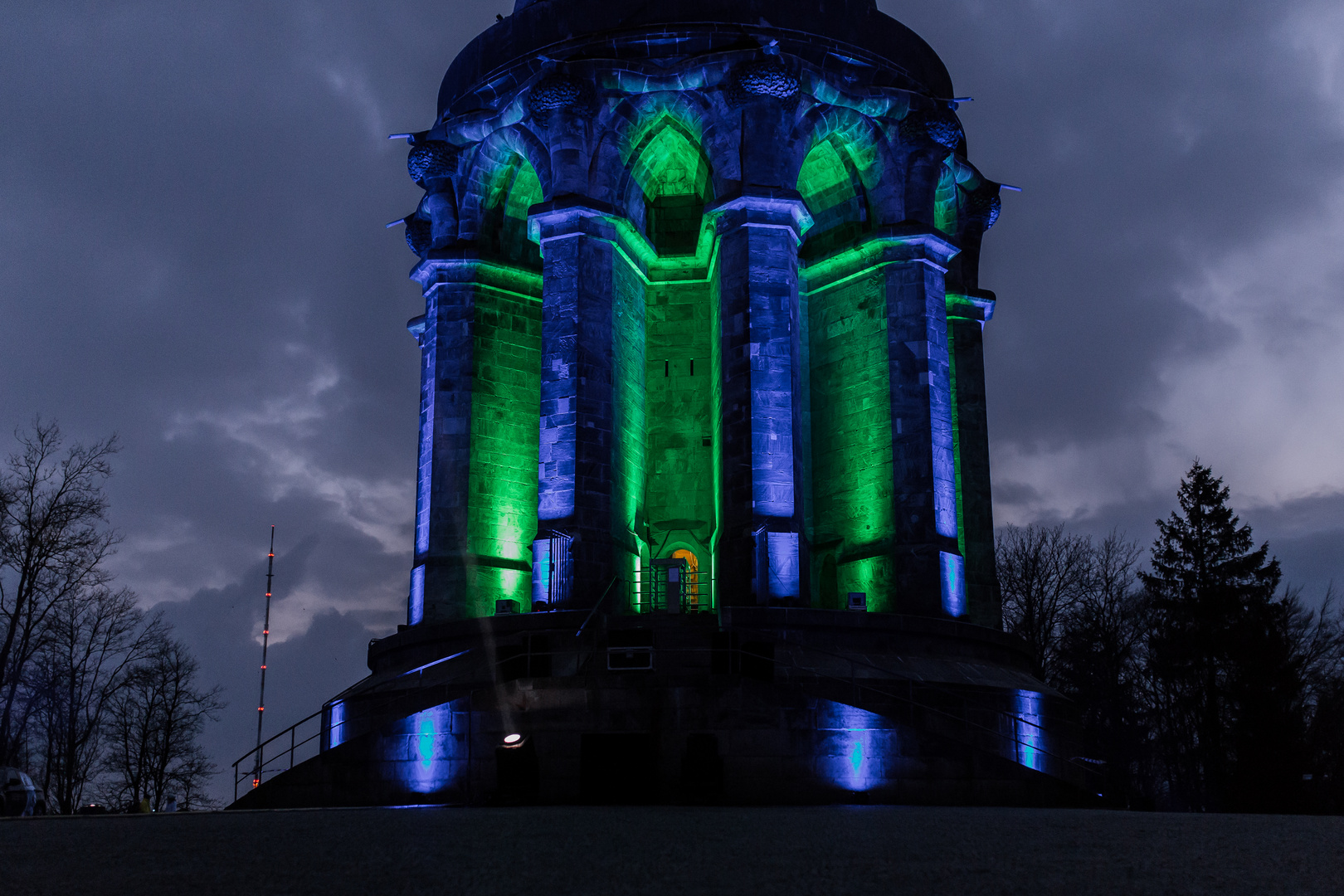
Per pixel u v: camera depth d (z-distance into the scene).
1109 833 15.50
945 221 43.28
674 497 41.06
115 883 10.70
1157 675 58.78
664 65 37.56
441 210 41.09
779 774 25.25
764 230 35.53
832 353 39.53
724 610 30.36
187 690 60.31
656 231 43.22
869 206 39.81
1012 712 30.22
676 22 38.12
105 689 54.31
